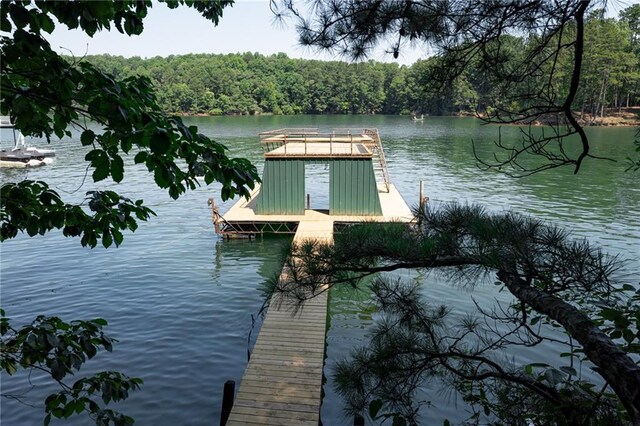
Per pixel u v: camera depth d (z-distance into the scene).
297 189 20.00
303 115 126.88
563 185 29.56
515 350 9.50
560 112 3.65
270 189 20.05
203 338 10.55
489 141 55.88
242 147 50.16
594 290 3.40
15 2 2.44
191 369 9.26
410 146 53.28
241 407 7.15
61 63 2.66
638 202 24.28
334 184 19.70
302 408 7.11
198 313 11.88
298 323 10.07
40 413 7.87
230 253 16.97
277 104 123.56
